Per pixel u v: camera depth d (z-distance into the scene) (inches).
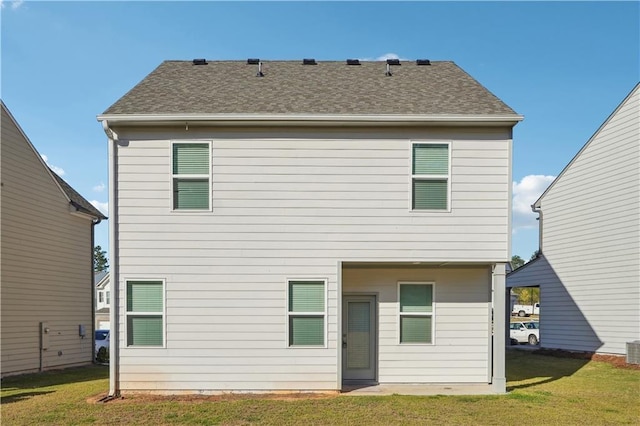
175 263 408.2
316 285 414.0
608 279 633.6
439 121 409.4
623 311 607.5
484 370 446.3
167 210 410.9
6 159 535.5
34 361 576.1
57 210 631.8
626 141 610.9
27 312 566.6
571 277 703.7
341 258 412.5
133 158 412.2
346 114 408.2
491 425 312.3
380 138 420.2
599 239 652.1
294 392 403.9
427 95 455.5
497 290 414.9
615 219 625.0
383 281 454.3
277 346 407.2
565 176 722.8
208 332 406.0
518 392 410.3
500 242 415.5
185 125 412.2
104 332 864.9
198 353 404.2
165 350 403.2
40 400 387.5
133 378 401.1
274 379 404.8
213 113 404.5
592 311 660.1
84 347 685.9
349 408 352.2
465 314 451.5
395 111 417.1
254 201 414.3
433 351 448.5
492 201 417.7
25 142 568.7
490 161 419.5
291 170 416.5
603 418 329.4
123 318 403.5
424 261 413.7
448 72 523.5
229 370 404.5
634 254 593.3
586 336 668.7
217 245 410.9
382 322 451.2
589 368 561.3
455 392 408.8
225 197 413.4
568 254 711.7
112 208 408.2
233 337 406.6
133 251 407.5
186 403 368.5
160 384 401.4
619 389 428.8
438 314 451.5
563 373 523.2
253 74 510.6
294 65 544.1
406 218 415.8
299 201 415.2
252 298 409.1
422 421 320.2
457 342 449.1
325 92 462.6
